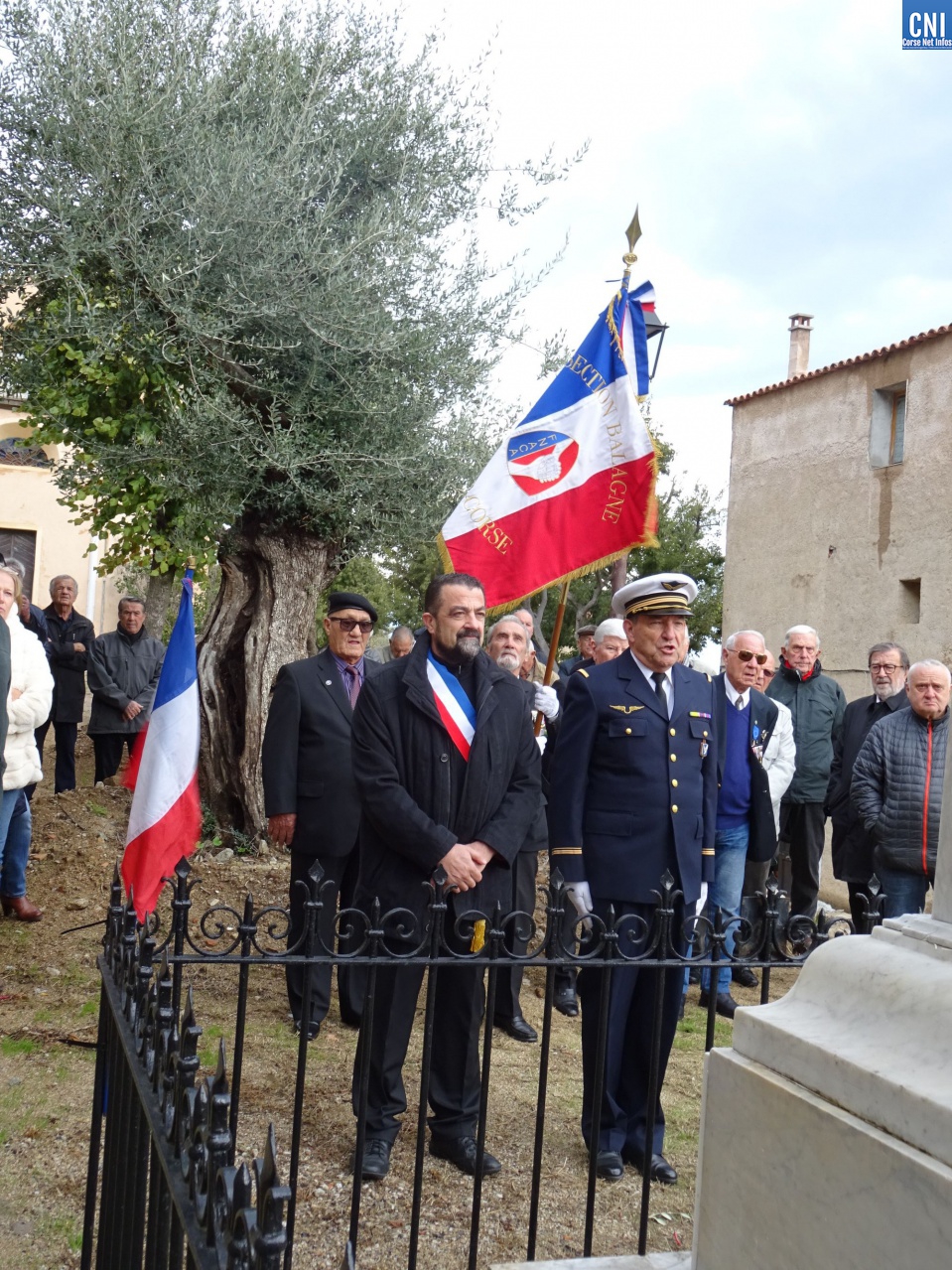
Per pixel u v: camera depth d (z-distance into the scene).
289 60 7.40
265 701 7.70
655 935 3.15
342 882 5.32
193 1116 1.45
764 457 18.41
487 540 5.13
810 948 3.27
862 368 16.52
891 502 15.82
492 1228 3.34
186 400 6.99
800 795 6.96
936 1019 1.61
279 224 6.94
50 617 9.59
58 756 9.59
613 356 5.28
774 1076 1.79
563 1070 4.74
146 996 2.00
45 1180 3.36
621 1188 3.68
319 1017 4.87
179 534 7.58
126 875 4.02
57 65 6.90
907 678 5.69
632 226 5.38
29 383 7.83
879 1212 1.51
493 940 3.03
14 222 6.96
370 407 7.16
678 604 3.94
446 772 3.74
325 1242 3.19
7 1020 4.59
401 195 7.56
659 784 3.93
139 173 6.88
